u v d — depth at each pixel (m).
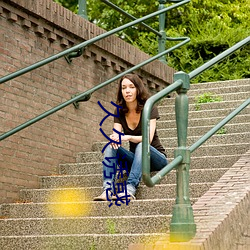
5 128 9.74
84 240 7.52
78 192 9.34
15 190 9.82
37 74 10.52
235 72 18.20
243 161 8.91
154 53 20.19
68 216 8.70
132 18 12.75
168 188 8.73
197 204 7.39
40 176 10.34
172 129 11.64
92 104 11.88
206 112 12.39
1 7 9.82
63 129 11.05
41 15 10.50
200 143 7.11
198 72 7.13
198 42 18.78
